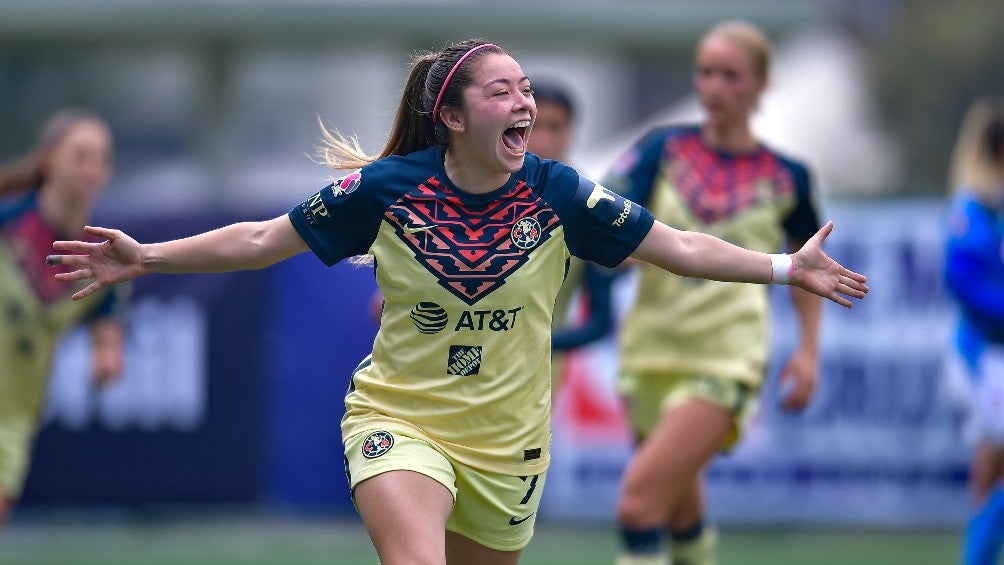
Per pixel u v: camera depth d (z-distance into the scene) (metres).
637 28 48.62
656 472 20.47
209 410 33.69
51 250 23.67
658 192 21.73
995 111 25.91
